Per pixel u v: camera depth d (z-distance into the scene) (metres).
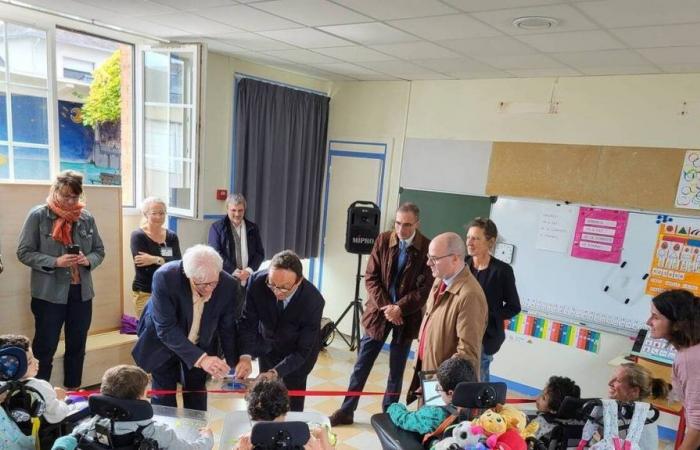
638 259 3.71
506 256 4.29
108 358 3.57
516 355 4.26
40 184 3.42
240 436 1.59
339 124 5.34
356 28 3.07
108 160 5.16
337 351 4.84
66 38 4.35
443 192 4.64
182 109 3.96
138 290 3.52
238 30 3.42
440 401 1.84
